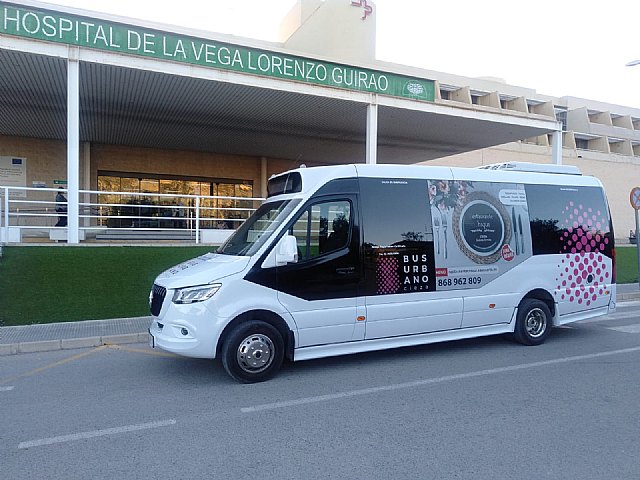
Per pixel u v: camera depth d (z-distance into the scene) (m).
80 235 13.64
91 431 4.59
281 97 14.36
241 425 4.72
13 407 5.24
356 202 6.77
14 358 7.29
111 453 4.12
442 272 7.27
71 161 11.14
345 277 6.59
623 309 12.09
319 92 13.98
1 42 10.54
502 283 7.73
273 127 18.31
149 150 22.08
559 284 8.27
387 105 15.06
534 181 8.26
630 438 4.38
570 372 6.48
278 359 6.22
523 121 17.62
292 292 6.29
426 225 7.20
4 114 16.33
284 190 7.10
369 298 6.74
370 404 5.29
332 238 6.57
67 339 7.87
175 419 4.88
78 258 10.38
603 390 5.72
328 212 6.59
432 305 7.15
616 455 4.04
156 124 17.78
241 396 5.58
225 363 5.99
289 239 6.11
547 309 8.12
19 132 18.92
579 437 4.40
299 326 6.34
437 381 6.11
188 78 12.58
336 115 16.47
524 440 4.34
